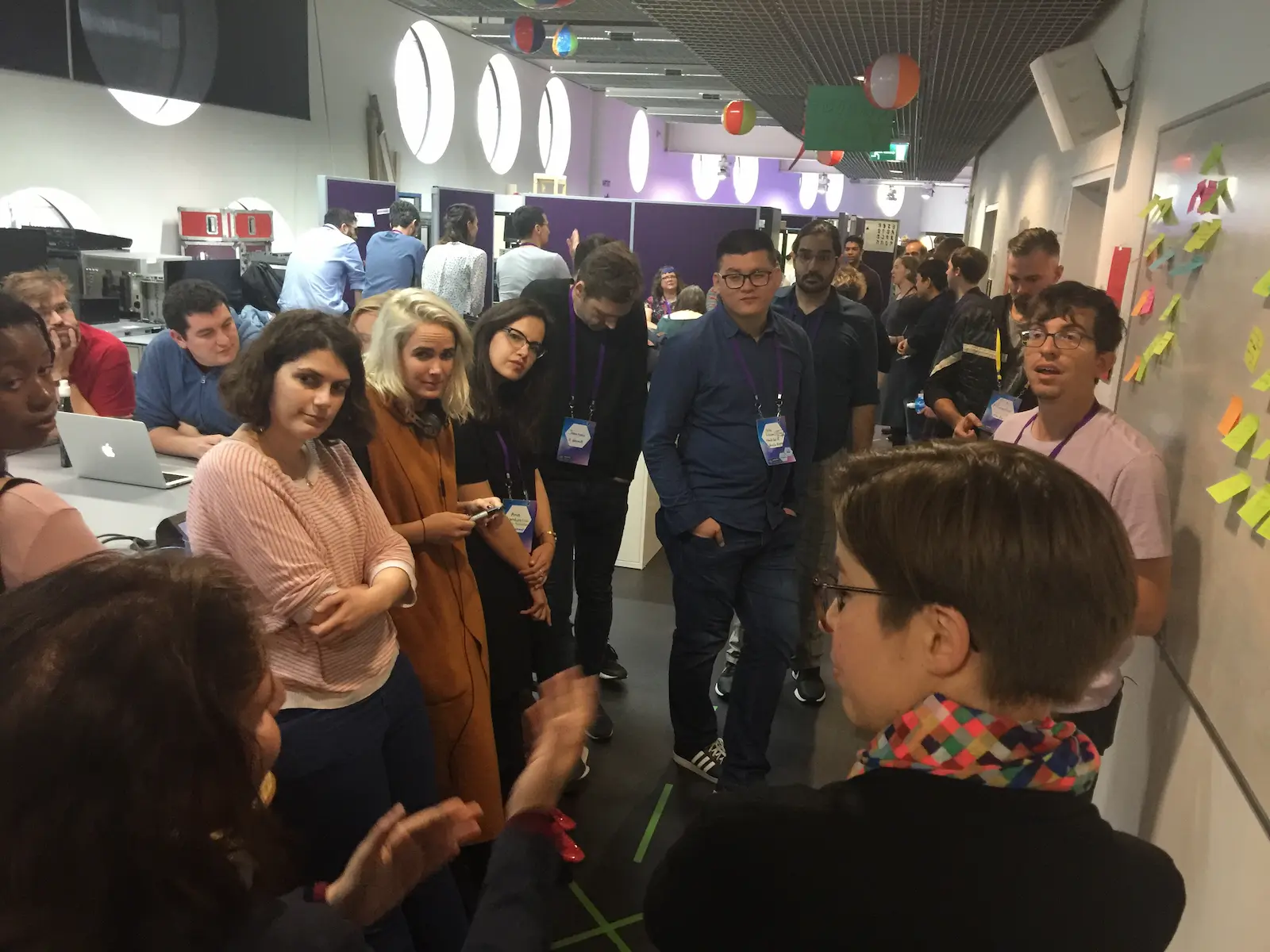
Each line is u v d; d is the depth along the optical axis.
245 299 5.10
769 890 0.62
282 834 0.61
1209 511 1.65
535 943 0.75
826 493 0.70
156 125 6.16
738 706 2.48
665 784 2.62
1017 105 6.67
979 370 3.26
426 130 10.21
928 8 4.40
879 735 0.65
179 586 0.59
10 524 1.14
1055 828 0.60
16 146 5.18
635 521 4.25
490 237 8.30
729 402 2.33
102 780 0.49
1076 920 0.60
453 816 1.01
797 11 4.78
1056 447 1.75
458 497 2.19
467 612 1.94
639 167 16.77
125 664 0.52
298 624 1.47
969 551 0.59
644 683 3.23
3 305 1.13
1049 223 5.09
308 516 1.50
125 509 2.13
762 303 2.28
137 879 0.49
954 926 0.60
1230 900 1.40
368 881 0.96
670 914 0.66
